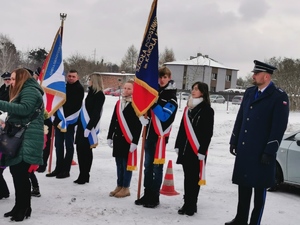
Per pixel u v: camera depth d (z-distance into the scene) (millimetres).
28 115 4547
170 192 6457
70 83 7223
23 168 4590
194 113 5266
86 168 6781
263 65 4723
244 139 4801
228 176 8227
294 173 7023
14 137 4469
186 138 5309
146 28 5461
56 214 5074
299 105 41750
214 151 12438
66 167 7199
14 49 57062
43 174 7406
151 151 5578
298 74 43062
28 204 4797
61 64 7059
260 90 4832
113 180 7176
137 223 4902
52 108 6879
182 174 8133
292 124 22078
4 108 4340
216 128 19047
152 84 5332
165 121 5363
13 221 4691
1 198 5629
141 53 5461
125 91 5984
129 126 5840
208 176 8148
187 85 64438
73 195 6027
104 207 5473
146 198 5688
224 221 5211
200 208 5781
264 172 4707
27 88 4539
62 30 7219
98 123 6727
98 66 64875
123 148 5949
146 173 5641
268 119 4688
